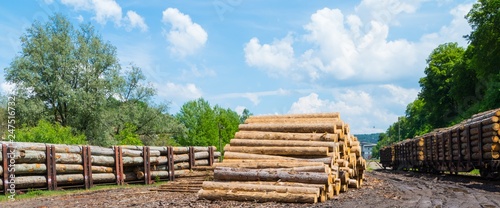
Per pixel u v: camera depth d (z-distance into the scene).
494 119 18.66
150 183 21.33
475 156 21.36
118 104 47.56
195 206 10.83
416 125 94.31
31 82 40.25
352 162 15.66
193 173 21.36
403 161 41.94
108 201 12.77
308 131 14.20
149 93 49.75
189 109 82.94
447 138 25.86
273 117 15.59
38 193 15.12
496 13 46.34
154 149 22.62
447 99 70.00
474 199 11.66
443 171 29.91
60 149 16.88
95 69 44.91
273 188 11.44
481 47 47.81
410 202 11.09
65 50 42.12
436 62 71.75
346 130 15.16
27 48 41.25
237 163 12.80
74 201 12.96
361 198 12.30
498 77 45.62
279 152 13.57
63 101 41.38
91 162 18.28
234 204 11.05
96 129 43.00
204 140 67.19
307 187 11.32
